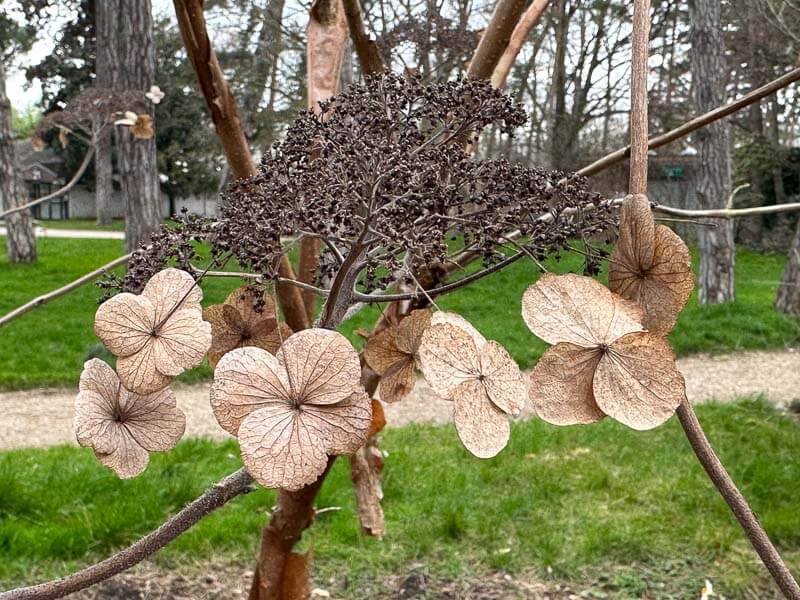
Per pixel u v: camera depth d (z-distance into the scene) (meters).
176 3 0.86
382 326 0.87
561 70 13.80
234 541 3.12
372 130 0.57
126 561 0.56
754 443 4.57
